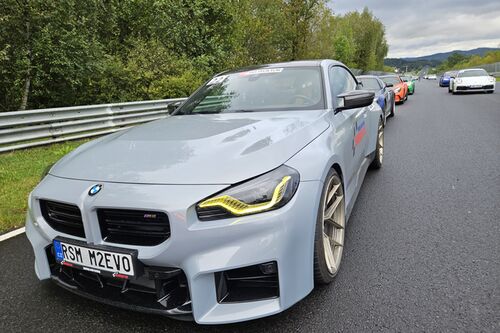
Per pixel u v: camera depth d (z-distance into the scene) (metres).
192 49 17.36
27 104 11.00
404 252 2.70
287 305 1.77
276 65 3.52
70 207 1.89
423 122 9.85
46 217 2.04
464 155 5.70
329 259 2.23
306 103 2.96
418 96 21.05
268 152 1.92
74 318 2.08
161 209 1.66
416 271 2.42
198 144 2.09
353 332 1.86
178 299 1.79
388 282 2.30
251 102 3.09
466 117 10.35
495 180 4.29
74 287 1.98
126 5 14.94
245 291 1.82
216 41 18.50
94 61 11.29
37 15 9.64
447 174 4.69
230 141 2.09
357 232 3.09
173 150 2.04
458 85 20.12
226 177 1.75
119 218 1.79
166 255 1.68
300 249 1.82
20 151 6.66
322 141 2.29
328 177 2.20
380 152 5.09
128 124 8.97
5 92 10.66
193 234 1.65
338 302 2.12
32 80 10.50
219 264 1.66
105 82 12.38
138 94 13.23
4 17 9.09
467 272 2.37
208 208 1.67
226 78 3.54
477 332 1.81
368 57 60.56
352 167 3.04
